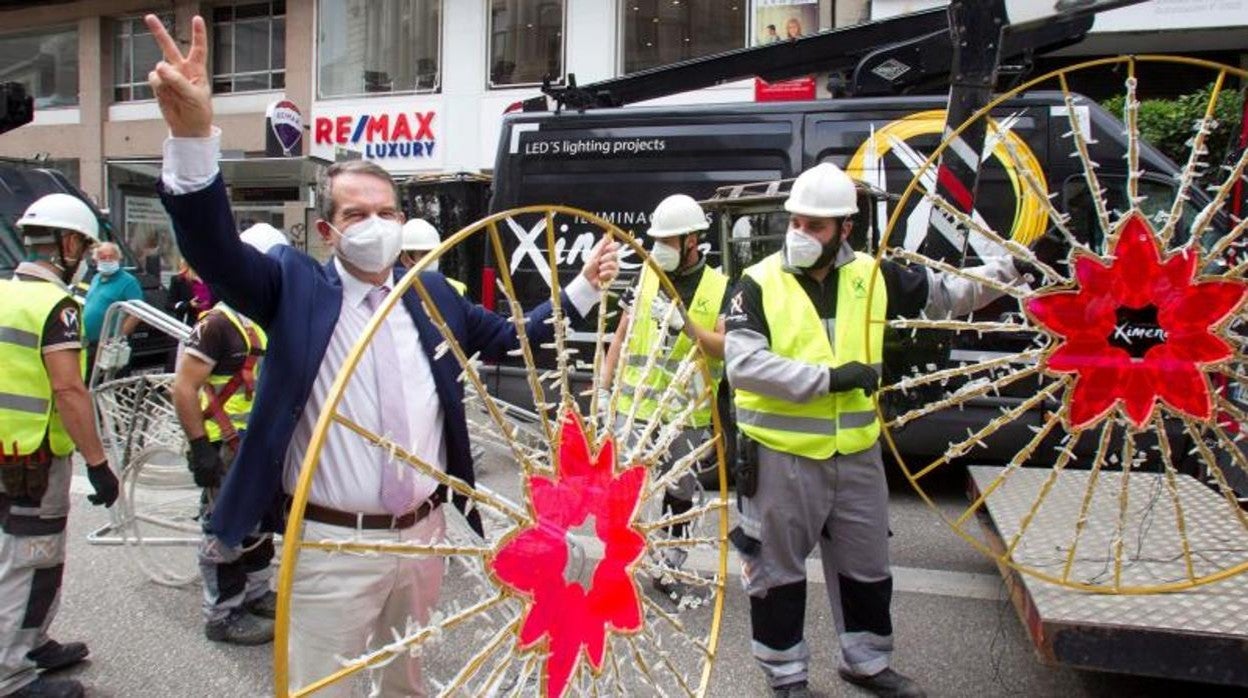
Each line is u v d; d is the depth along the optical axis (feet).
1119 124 18.53
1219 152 23.45
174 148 6.12
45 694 11.18
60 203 11.46
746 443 10.69
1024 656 12.38
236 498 6.81
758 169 21.53
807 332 10.44
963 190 11.91
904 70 20.89
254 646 13.19
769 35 42.75
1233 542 10.97
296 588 7.12
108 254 26.27
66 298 10.91
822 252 10.37
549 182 23.29
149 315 15.23
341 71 53.11
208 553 13.12
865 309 10.57
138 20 60.44
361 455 7.03
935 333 12.30
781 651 10.76
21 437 10.62
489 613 6.40
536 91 47.47
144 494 16.92
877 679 11.03
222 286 6.62
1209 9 31.65
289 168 42.39
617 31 45.98
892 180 20.33
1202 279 8.34
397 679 7.63
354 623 7.03
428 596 7.55
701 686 7.78
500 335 8.16
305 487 4.95
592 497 6.91
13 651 10.92
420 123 49.93
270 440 6.81
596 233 22.84
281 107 45.78
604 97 24.14
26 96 22.88
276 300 7.00
